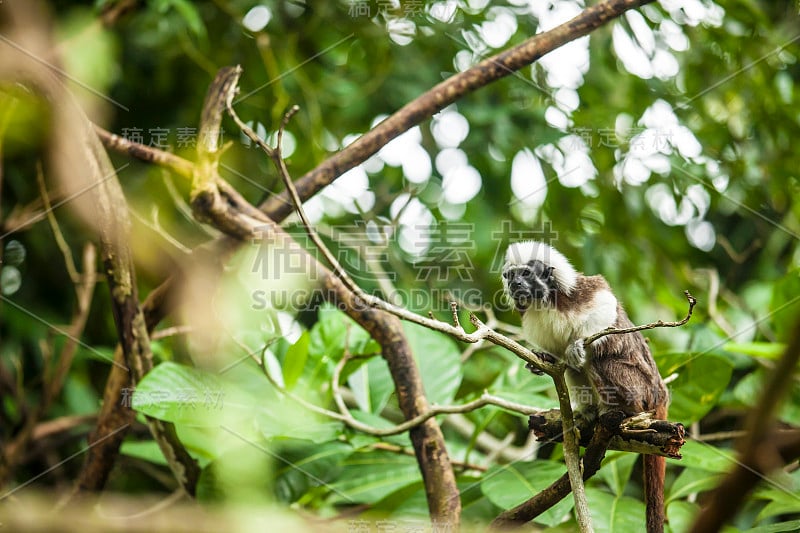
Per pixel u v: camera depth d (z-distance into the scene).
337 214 4.95
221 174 4.84
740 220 5.28
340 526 3.34
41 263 5.39
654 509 2.84
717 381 3.52
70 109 3.65
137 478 5.16
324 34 5.42
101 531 3.36
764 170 4.98
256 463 3.47
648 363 3.08
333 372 3.90
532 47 3.65
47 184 4.47
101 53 4.60
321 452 3.56
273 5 5.27
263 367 3.62
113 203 3.64
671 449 2.57
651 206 5.12
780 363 1.46
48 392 4.53
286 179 2.59
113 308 3.68
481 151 5.07
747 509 3.82
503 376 4.17
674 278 5.14
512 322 4.48
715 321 4.38
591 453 2.73
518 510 2.96
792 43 5.06
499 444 4.73
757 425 1.53
